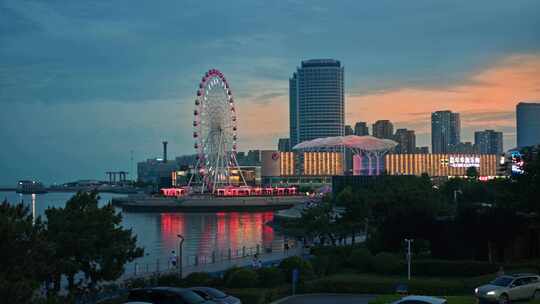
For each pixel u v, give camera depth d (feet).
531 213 316.19
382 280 248.93
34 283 150.61
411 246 308.81
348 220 444.96
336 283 246.47
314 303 220.02
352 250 318.65
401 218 318.45
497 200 326.03
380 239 327.47
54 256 215.72
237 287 238.07
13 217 175.22
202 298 162.81
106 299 227.81
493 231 287.28
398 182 630.33
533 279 192.85
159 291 160.15
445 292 229.66
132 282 250.16
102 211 239.91
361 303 217.77
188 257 436.35
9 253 161.48
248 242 598.75
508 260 291.79
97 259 232.53
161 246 569.64
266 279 245.04
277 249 506.89
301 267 258.78
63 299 161.38
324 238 444.14
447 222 303.89
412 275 274.77
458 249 294.87
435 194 612.70
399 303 148.56
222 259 378.32
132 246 242.58
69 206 242.99
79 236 228.02
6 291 133.80
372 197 467.11
